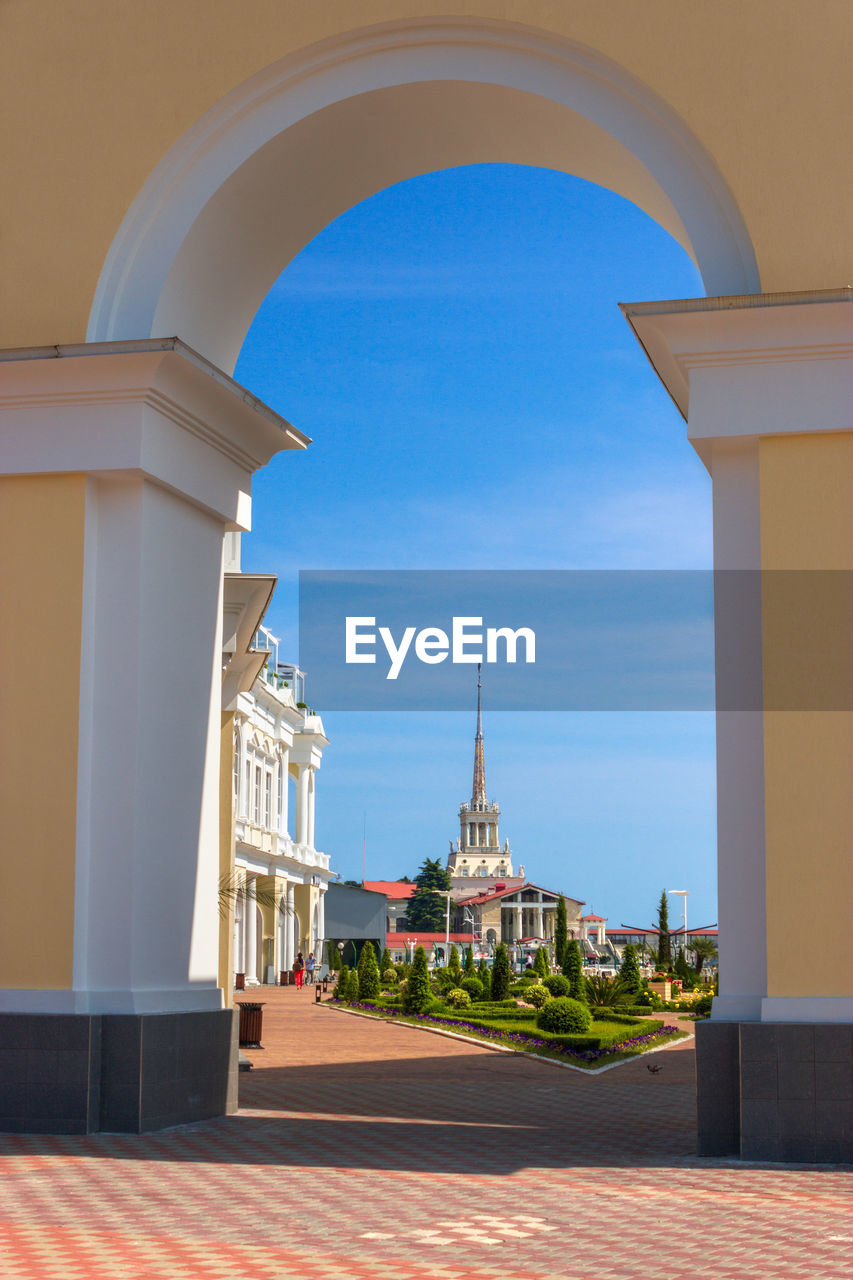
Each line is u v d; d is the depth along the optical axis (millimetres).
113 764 10562
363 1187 8086
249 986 47062
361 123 11117
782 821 9344
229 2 10984
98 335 10828
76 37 11219
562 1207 7477
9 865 10398
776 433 9641
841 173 9844
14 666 10586
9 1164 8797
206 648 11852
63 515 10641
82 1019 10039
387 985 50750
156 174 10938
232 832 16547
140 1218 7145
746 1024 9117
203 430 11430
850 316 9516
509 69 10578
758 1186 8125
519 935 151000
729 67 10109
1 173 11117
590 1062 19281
